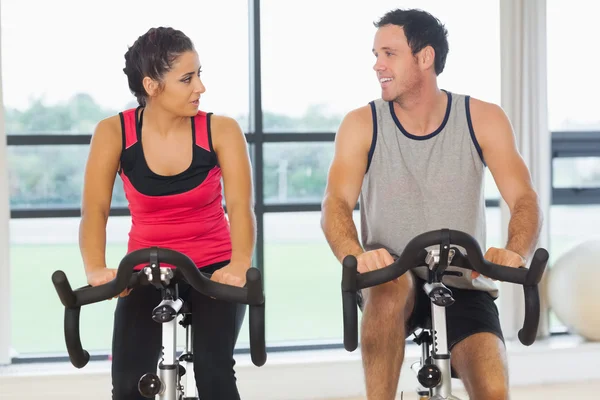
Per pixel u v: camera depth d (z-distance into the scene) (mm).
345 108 4523
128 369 2023
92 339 5391
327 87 4496
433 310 1829
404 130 2305
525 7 4254
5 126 3990
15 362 4078
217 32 4363
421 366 1934
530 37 4262
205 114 2293
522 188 2289
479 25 4469
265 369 3957
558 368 4141
